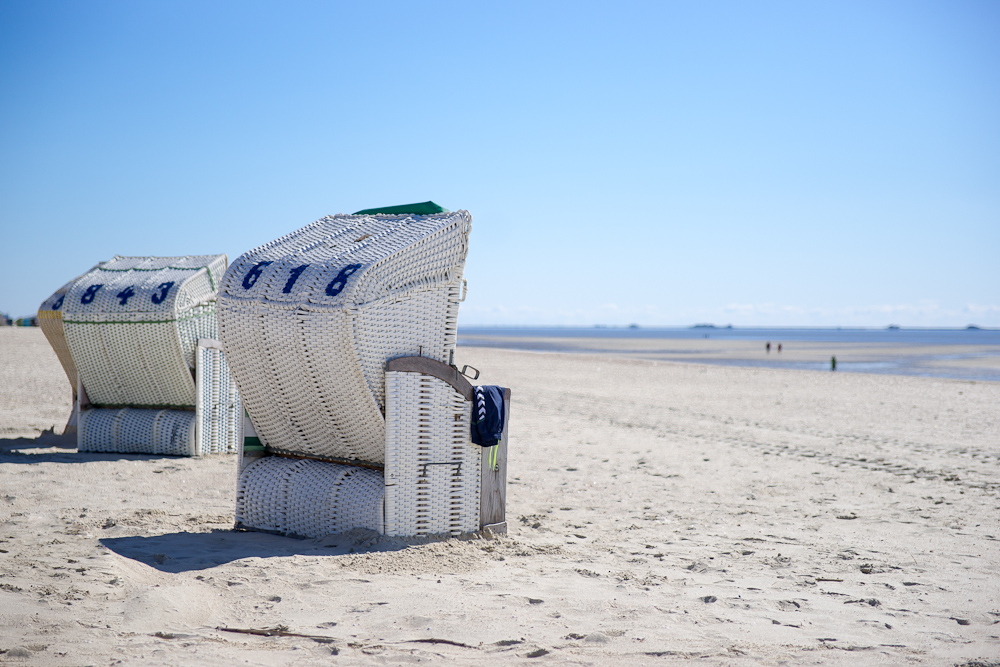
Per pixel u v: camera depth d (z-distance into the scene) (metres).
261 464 6.32
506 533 6.27
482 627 3.98
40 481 7.79
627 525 6.92
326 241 6.19
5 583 4.16
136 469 8.72
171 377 9.76
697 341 136.12
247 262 6.28
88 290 9.89
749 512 7.61
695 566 5.45
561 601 4.48
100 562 4.71
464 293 5.94
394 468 5.55
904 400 23.45
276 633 3.79
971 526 7.07
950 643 3.99
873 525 7.07
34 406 14.74
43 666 3.14
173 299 9.41
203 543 5.57
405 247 5.50
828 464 10.89
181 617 3.94
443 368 5.74
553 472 9.80
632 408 19.00
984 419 18.20
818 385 29.73
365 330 5.30
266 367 5.89
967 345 121.38
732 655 3.71
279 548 5.46
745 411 19.36
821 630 4.16
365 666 3.40
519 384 26.16
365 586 4.60
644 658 3.63
